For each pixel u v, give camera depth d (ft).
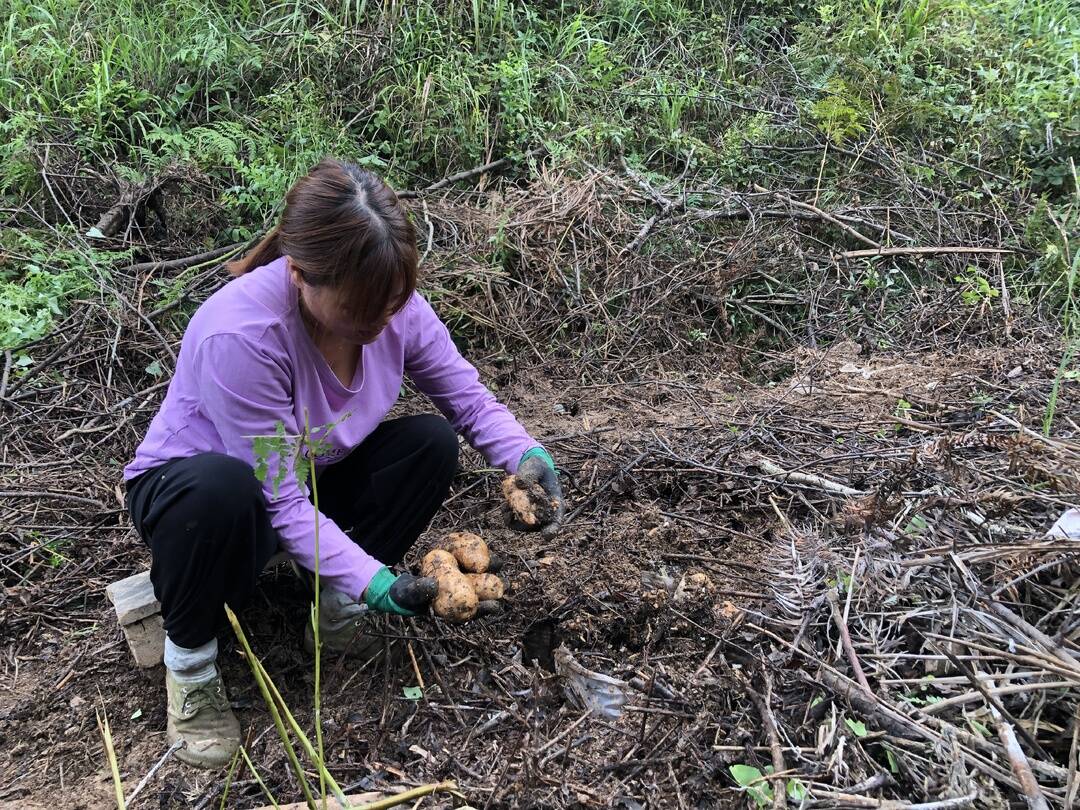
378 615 7.01
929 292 13.89
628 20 19.48
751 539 7.86
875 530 7.32
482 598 5.71
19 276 12.52
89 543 8.30
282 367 5.46
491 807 5.52
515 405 11.44
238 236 13.80
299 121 14.84
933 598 6.69
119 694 6.69
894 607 6.68
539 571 7.54
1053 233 14.28
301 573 6.72
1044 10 19.69
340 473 6.77
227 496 5.28
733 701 6.19
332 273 4.87
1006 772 5.24
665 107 17.30
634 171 15.85
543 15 18.94
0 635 7.31
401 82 16.19
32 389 10.48
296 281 5.20
